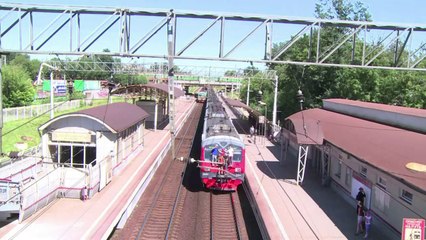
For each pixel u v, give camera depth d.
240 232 16.72
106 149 23.03
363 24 18.83
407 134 18.22
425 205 13.12
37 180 17.80
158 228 17.14
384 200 16.19
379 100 39.47
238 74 54.59
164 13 18.50
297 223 16.72
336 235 15.51
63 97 63.12
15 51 18.55
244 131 46.06
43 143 22.48
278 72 55.50
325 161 23.86
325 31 41.41
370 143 17.94
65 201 18.58
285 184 23.12
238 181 22.30
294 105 48.47
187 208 20.03
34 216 16.55
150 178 25.30
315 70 44.44
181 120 54.38
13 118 40.91
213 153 22.14
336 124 23.86
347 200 20.12
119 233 16.41
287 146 30.81
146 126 45.47
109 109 26.56
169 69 19.38
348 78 40.94
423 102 36.75
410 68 19.19
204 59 18.72
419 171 13.03
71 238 14.32
